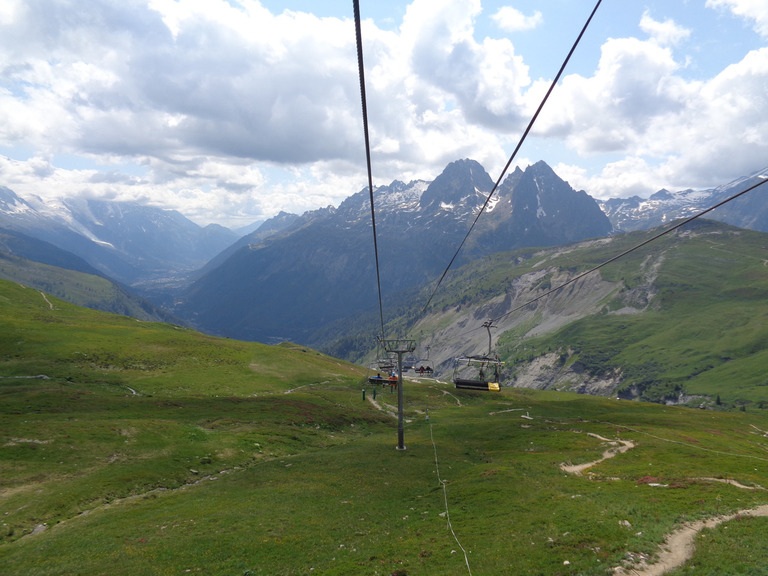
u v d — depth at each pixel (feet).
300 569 94.02
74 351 398.01
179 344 495.00
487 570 84.07
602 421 357.61
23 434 192.34
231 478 180.55
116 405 273.13
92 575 91.20
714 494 123.75
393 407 409.49
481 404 486.38
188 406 296.71
